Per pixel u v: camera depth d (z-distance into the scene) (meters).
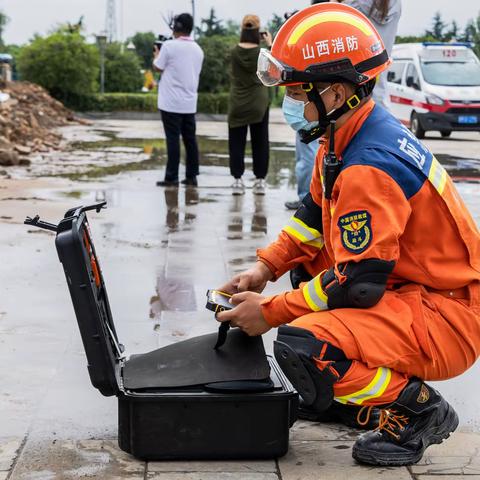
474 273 2.98
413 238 2.94
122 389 3.04
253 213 8.06
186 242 6.66
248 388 3.02
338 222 2.86
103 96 35.09
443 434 3.14
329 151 2.98
